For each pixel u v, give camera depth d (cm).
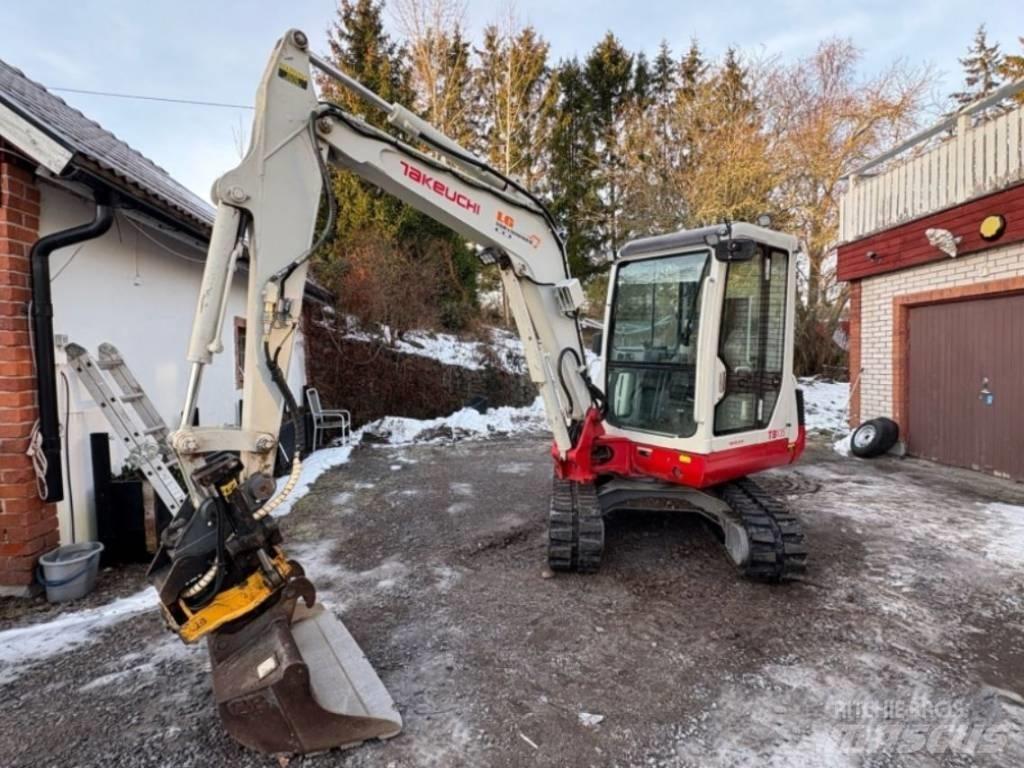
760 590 354
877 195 782
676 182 1619
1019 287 582
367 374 1045
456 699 244
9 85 421
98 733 223
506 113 1739
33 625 314
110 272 430
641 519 496
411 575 385
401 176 298
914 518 491
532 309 367
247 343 238
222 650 221
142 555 405
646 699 244
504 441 927
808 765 203
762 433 395
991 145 599
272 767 204
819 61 1664
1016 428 604
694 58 2109
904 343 749
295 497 585
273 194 244
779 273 405
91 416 406
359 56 1483
